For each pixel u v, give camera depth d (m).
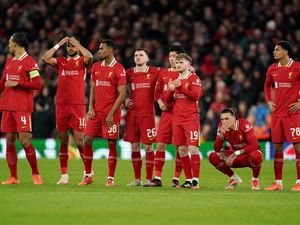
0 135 76.38
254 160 42.31
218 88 74.12
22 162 63.31
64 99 46.03
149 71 45.31
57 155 70.75
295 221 31.64
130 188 42.53
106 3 85.19
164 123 44.75
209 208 34.03
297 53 81.06
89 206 34.03
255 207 34.62
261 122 72.00
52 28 83.94
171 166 61.00
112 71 44.53
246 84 75.62
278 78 43.38
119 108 44.75
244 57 79.06
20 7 86.06
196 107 43.78
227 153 43.56
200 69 80.19
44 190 40.31
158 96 45.06
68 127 46.19
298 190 42.59
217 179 50.81
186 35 82.81
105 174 53.53
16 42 44.00
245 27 84.19
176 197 37.59
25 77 44.09
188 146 43.75
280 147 43.72
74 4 86.06
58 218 30.95
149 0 87.19
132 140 45.41
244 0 87.00
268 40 81.94
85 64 46.06
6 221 30.28
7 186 42.69
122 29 82.38
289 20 84.31
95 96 44.97
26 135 44.31
